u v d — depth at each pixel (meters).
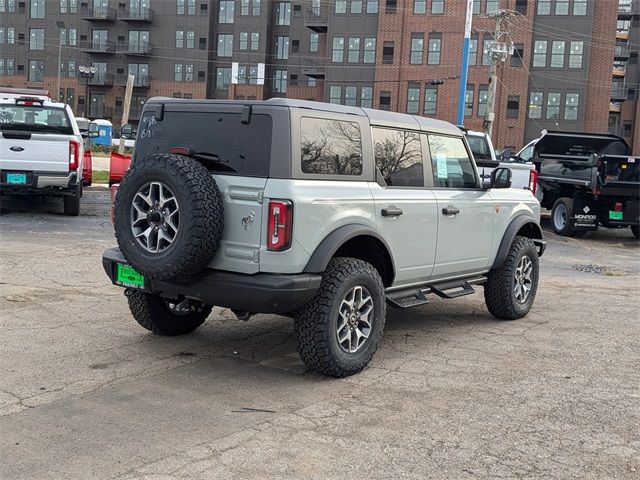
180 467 3.80
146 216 4.93
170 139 5.44
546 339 6.77
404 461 3.95
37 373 5.26
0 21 74.38
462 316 7.75
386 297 5.89
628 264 12.87
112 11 71.06
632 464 3.99
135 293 6.05
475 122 52.78
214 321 7.05
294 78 68.62
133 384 5.10
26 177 12.66
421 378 5.45
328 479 3.72
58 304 7.38
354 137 5.47
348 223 5.25
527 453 4.10
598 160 15.61
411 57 54.12
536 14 51.84
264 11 67.50
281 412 4.64
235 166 5.02
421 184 6.20
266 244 4.85
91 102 72.94
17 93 18.44
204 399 4.84
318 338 5.11
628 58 63.56
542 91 52.41
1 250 10.19
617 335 7.00
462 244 6.63
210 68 69.75
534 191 15.62
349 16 55.84
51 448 3.99
